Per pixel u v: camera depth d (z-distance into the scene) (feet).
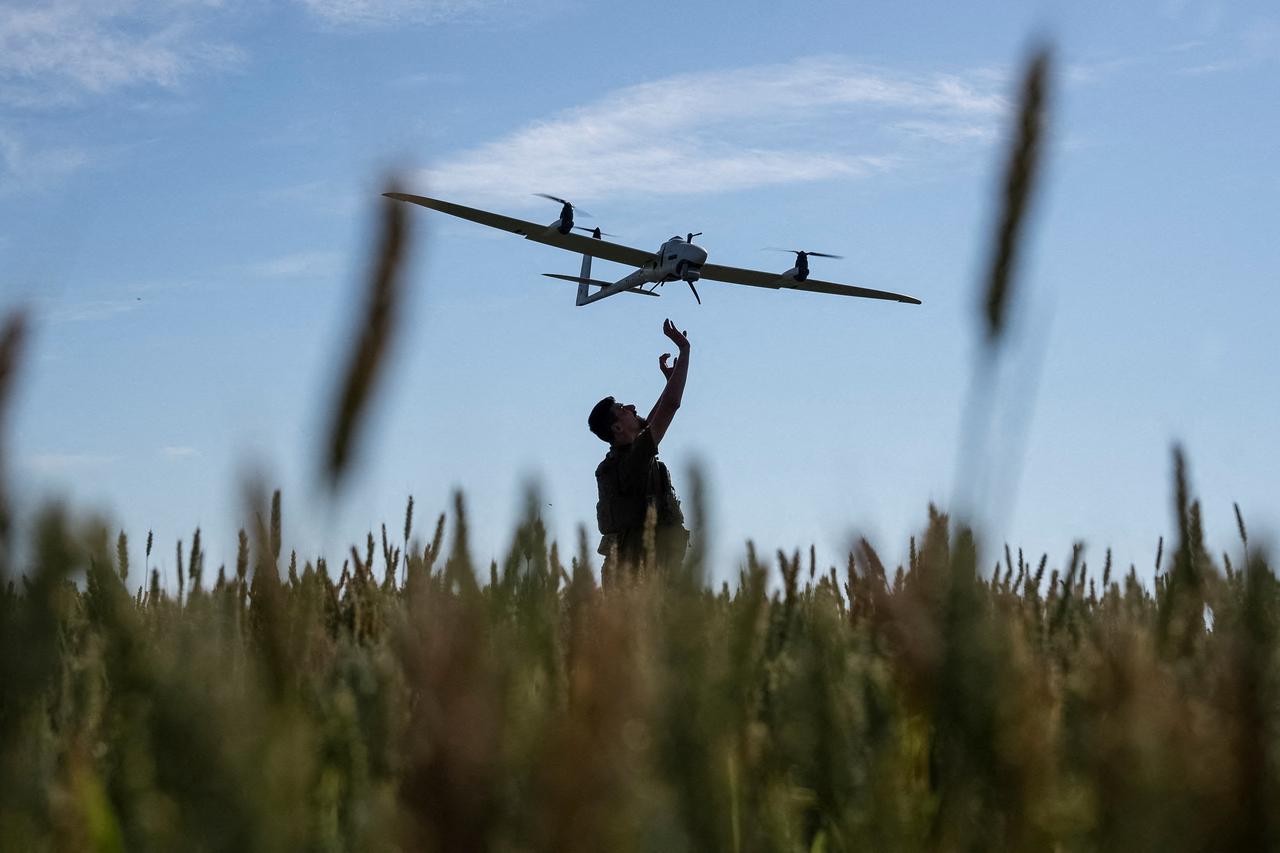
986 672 3.06
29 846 2.74
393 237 2.10
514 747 2.22
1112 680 3.10
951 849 3.10
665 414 24.90
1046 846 2.99
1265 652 2.75
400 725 3.16
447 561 2.54
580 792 2.22
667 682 2.93
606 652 2.48
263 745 2.33
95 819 2.72
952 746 3.11
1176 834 2.72
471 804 2.19
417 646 2.31
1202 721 2.81
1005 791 3.03
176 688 2.33
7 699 2.59
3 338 2.32
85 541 2.57
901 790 3.23
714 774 2.89
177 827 2.27
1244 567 2.89
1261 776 2.66
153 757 2.33
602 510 24.93
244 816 2.26
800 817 3.42
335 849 2.91
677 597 3.25
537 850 2.19
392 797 2.61
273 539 2.60
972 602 3.11
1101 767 2.90
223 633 3.13
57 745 3.29
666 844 2.58
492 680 2.27
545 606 3.35
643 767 2.43
